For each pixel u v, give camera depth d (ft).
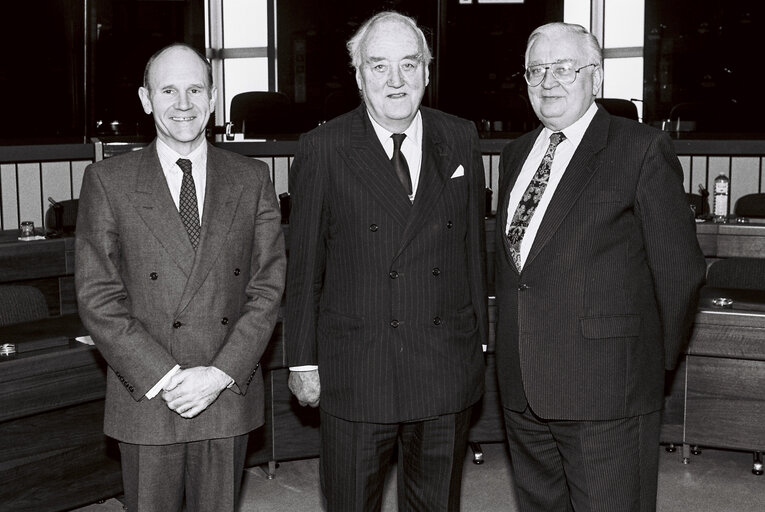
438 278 7.56
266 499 11.48
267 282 7.52
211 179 7.43
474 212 7.86
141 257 7.20
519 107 23.39
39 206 16.80
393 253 7.45
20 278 13.46
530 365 7.63
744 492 11.53
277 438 12.03
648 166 7.30
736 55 28.76
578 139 7.64
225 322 7.38
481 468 12.45
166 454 7.32
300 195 7.64
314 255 7.67
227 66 33.30
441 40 28.96
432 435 7.72
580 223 7.42
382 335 7.50
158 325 7.22
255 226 7.64
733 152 18.04
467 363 7.75
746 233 14.83
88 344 9.39
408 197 7.48
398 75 7.22
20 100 26.99
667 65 29.68
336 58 30.89
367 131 7.56
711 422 12.05
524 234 7.75
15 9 26.76
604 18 31.78
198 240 7.30
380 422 7.50
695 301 7.57
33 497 10.00
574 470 7.71
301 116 23.52
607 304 7.44
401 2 29.55
